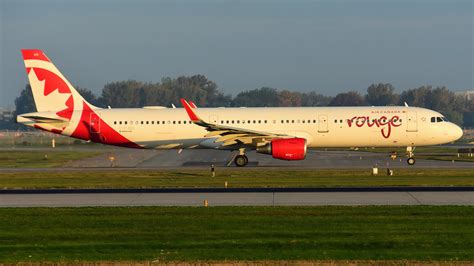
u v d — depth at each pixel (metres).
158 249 85.31
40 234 96.56
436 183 152.00
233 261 76.19
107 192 144.00
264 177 173.25
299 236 92.94
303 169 195.88
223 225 102.06
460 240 89.06
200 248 85.75
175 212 114.50
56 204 127.19
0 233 97.44
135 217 110.06
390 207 116.38
